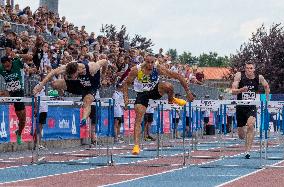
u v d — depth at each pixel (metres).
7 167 15.21
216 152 22.00
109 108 17.05
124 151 22.42
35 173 13.68
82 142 27.45
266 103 16.11
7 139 21.66
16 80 19.25
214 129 37.19
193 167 15.44
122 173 13.80
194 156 19.09
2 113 21.31
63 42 27.23
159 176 13.08
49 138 24.38
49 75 15.77
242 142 30.05
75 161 17.33
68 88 15.77
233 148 24.80
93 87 15.73
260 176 13.10
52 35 30.56
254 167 15.30
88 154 20.05
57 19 32.41
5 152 21.36
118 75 29.80
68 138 25.88
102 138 26.94
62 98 17.55
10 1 32.78
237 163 16.84
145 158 18.81
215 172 14.10
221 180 12.23
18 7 30.94
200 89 43.09
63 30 32.22
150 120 28.95
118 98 27.31
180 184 11.38
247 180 12.23
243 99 17.50
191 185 11.19
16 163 16.36
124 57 30.73
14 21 27.69
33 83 23.33
